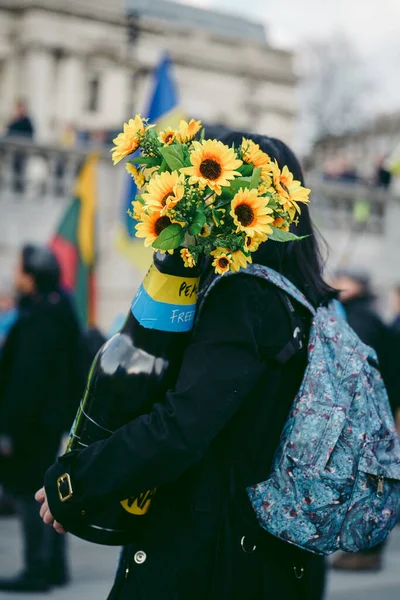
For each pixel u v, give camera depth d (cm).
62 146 1789
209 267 222
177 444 199
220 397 201
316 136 4716
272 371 215
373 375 229
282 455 213
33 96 4962
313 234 245
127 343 214
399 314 958
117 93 5219
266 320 213
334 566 661
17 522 783
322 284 242
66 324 555
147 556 215
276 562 216
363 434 219
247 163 209
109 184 1802
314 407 214
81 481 207
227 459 213
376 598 577
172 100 1096
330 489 212
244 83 5775
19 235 1767
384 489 222
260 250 222
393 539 796
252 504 212
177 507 213
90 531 215
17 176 1772
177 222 200
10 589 562
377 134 4322
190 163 204
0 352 560
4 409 546
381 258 2098
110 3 5147
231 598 211
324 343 224
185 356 209
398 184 2209
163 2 6150
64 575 580
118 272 1819
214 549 211
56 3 4966
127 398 210
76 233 984
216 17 6444
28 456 551
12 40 5012
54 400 550
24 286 560
